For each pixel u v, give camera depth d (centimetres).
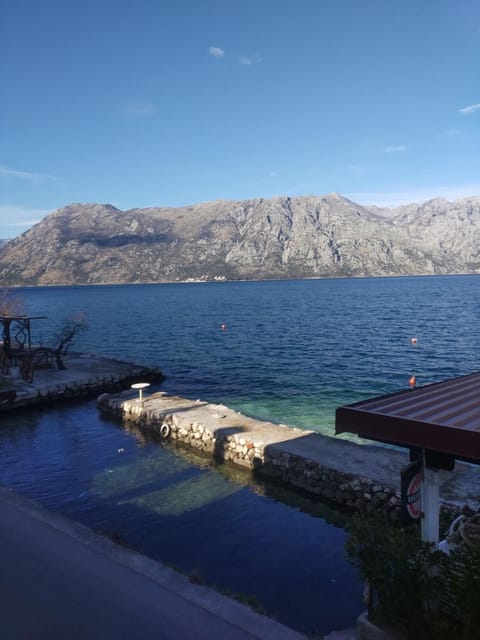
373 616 765
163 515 1442
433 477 757
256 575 1118
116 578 946
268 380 3588
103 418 2630
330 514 1468
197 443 2105
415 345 5028
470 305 9869
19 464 1905
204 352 4934
